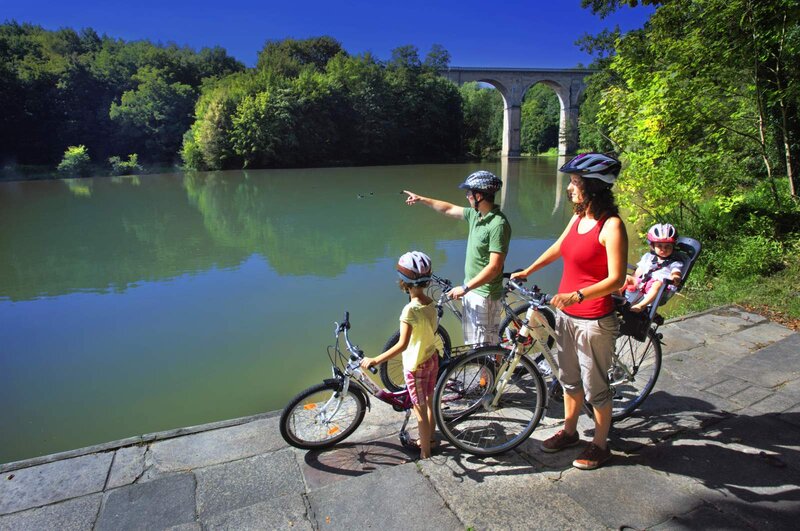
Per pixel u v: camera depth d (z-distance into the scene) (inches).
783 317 198.4
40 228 631.8
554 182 1161.4
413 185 1167.0
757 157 369.7
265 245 506.9
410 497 101.6
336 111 2106.3
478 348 118.0
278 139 1823.3
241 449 122.0
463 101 2652.6
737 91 313.3
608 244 96.3
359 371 119.7
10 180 1432.1
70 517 100.0
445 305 147.8
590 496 100.3
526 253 433.4
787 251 273.4
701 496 99.1
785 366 156.0
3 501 104.8
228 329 279.9
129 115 1891.0
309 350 249.0
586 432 125.0
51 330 287.7
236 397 207.0
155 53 2282.2
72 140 1877.5
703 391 143.2
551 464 111.9
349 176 1459.2
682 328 190.7
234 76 2193.7
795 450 113.2
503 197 861.2
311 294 338.6
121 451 121.7
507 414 132.1
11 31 2379.4
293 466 115.3
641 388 140.4
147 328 286.4
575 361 110.0
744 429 122.6
